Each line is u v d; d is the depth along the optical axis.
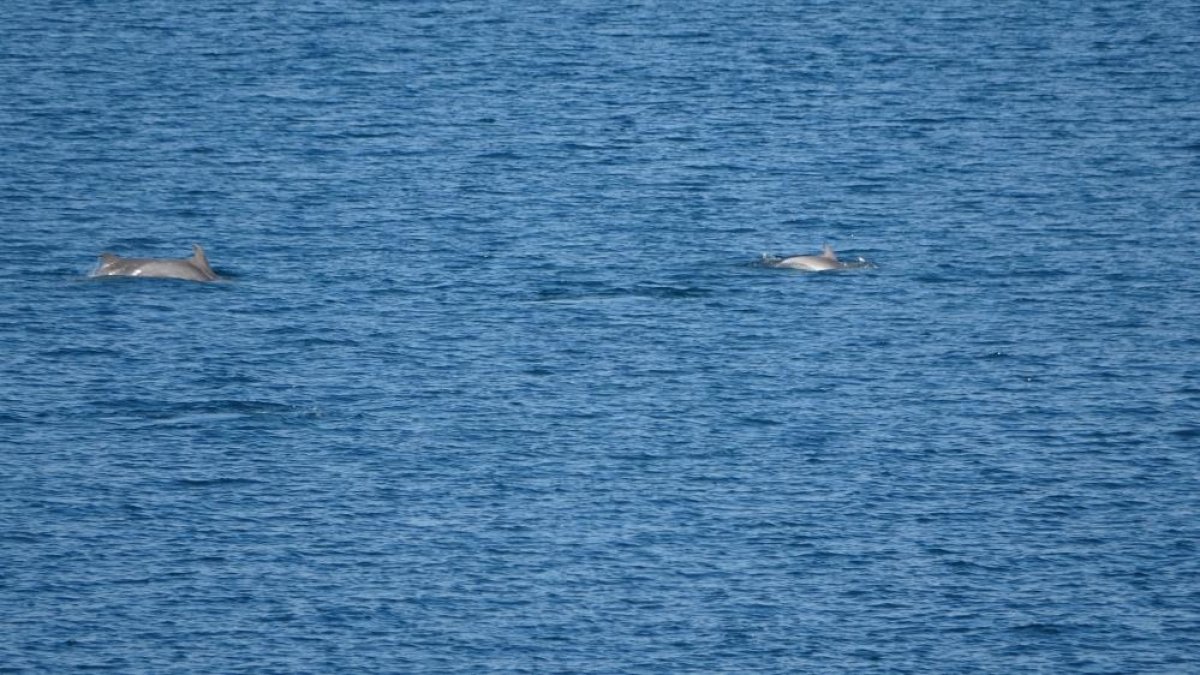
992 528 189.00
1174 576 180.00
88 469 198.50
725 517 190.50
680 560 181.38
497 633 167.75
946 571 180.38
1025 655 165.75
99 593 172.88
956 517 191.25
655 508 192.38
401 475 198.88
